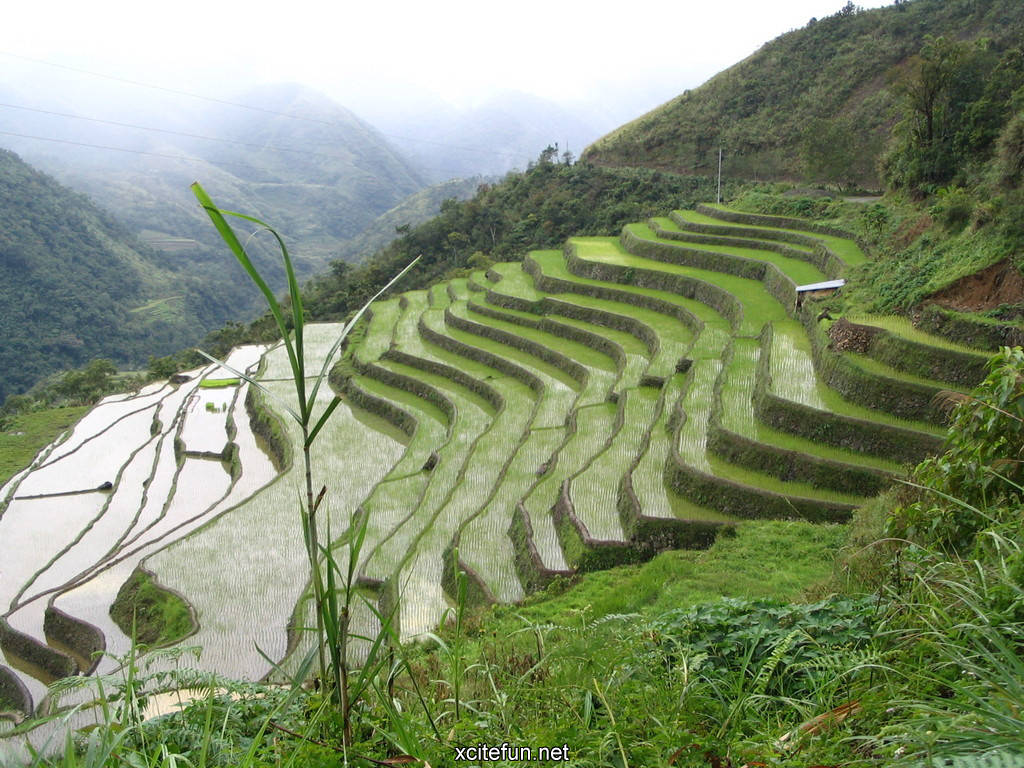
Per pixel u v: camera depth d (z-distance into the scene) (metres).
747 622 5.15
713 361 27.88
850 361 22.44
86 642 21.78
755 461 20.14
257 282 2.52
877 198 42.78
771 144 59.41
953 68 34.50
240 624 20.03
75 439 46.12
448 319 46.72
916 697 3.28
